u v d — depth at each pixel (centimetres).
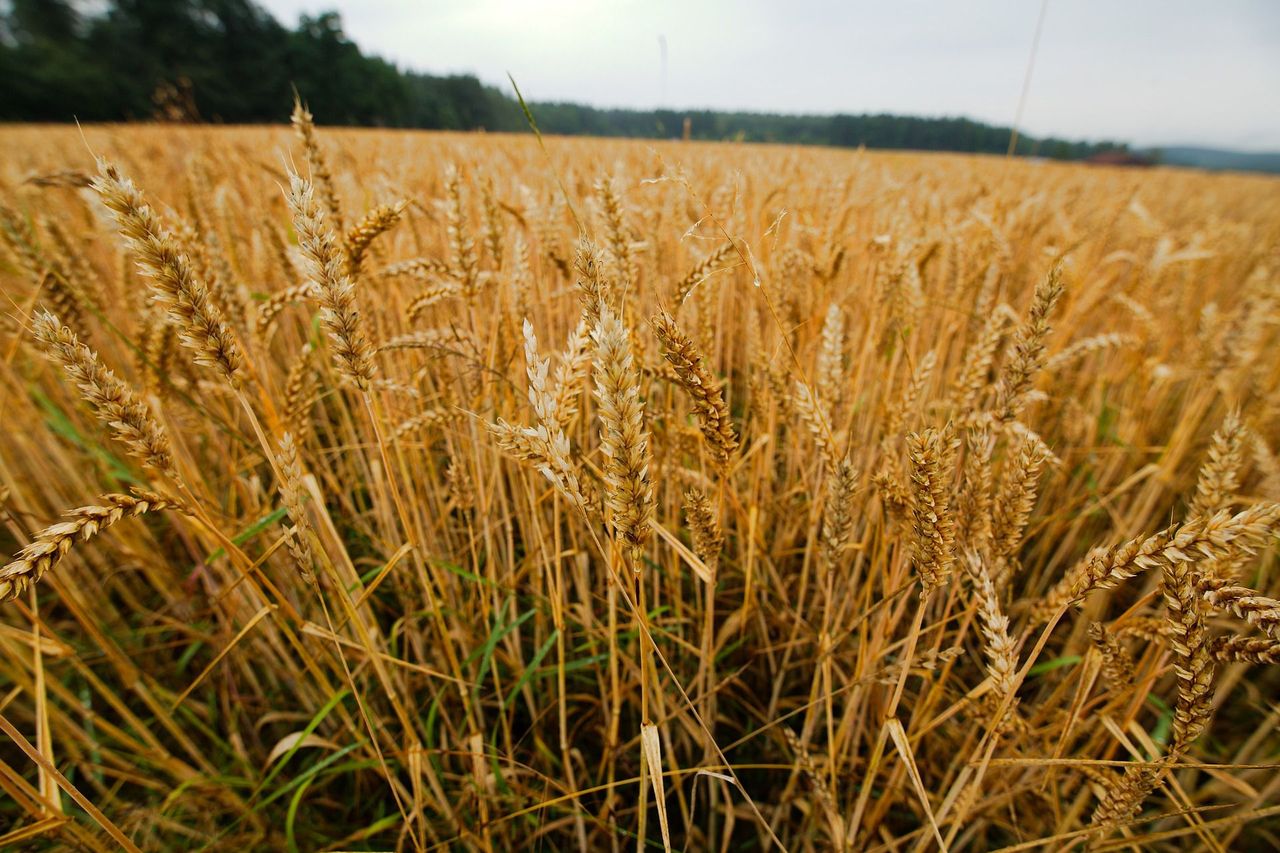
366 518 356
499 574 321
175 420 277
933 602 277
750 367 295
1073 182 1138
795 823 264
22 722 283
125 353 384
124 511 122
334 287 144
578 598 325
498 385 255
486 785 233
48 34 4203
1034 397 183
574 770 279
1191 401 411
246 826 250
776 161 863
